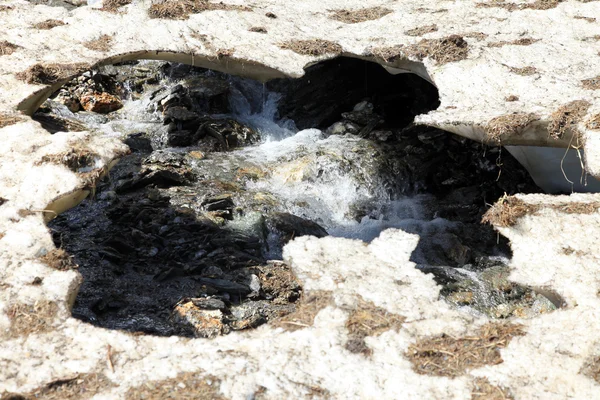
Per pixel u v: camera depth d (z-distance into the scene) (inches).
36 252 149.2
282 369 125.2
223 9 262.7
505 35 247.3
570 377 124.1
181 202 232.2
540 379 123.8
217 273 198.1
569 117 189.9
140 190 238.5
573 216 164.7
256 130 288.4
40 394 120.6
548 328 134.9
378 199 253.4
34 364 125.8
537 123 193.0
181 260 205.0
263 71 234.7
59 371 124.7
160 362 126.6
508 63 228.5
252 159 265.7
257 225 224.2
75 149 170.7
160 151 262.8
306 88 307.4
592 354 128.6
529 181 253.1
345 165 259.1
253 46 240.1
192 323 176.1
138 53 233.9
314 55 236.8
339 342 130.5
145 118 285.6
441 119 203.9
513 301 202.7
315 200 246.2
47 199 161.3
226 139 276.1
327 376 124.4
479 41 241.6
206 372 124.4
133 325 176.6
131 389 121.3
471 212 245.3
